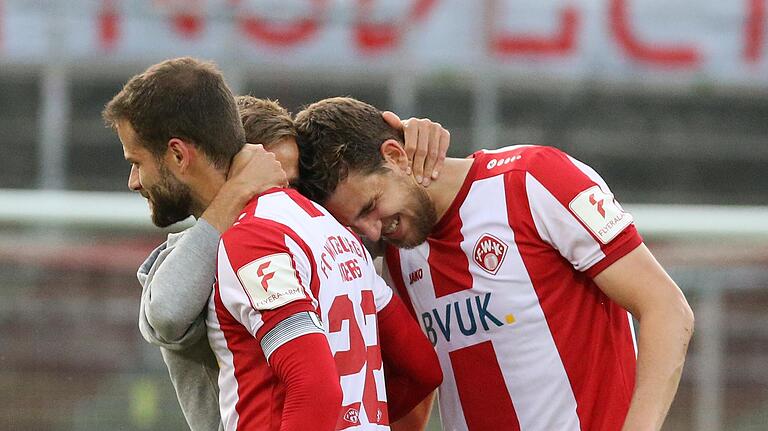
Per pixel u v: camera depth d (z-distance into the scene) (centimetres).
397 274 913
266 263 722
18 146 2603
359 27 2586
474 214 857
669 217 1848
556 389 849
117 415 1842
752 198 2780
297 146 847
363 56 2589
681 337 789
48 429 1838
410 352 855
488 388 874
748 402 1838
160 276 749
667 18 2712
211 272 754
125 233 1908
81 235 1903
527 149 862
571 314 845
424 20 2602
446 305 881
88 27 2520
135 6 2517
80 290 1891
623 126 2739
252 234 736
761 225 1847
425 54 2603
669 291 800
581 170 840
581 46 2689
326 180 838
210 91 772
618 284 807
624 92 2720
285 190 785
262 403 738
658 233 1850
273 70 2566
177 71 772
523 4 2638
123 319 1891
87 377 1859
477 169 870
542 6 2647
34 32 2511
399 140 863
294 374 701
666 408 780
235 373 750
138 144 779
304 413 695
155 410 1845
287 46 2564
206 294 751
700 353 1848
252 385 742
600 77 2706
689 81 2733
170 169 778
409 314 866
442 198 866
